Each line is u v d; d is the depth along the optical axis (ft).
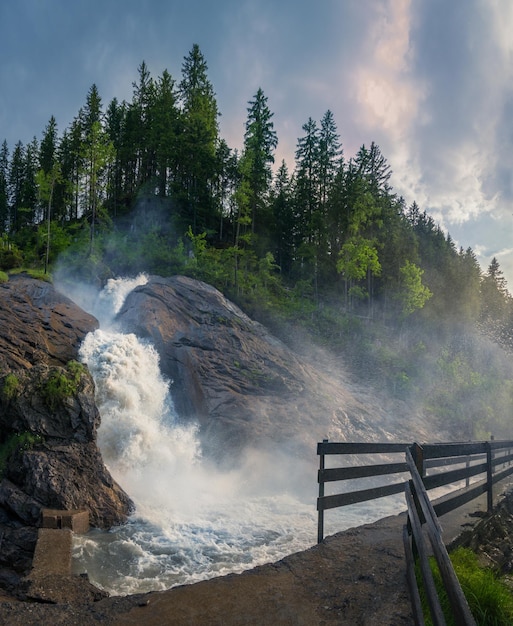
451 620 14.70
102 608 18.20
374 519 48.67
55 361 68.39
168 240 170.60
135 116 234.17
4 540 39.70
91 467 48.44
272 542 40.93
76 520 41.75
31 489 44.14
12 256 117.50
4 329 68.13
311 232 200.23
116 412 63.05
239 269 160.76
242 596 18.52
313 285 198.49
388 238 222.28
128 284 114.21
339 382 106.22
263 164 197.06
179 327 86.58
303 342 127.75
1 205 263.29
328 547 23.02
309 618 16.57
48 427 49.52
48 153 256.52
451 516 27.53
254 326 101.96
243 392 78.02
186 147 199.41
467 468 26.63
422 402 117.91
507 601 16.29
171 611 17.66
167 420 69.67
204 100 238.27
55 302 81.71
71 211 222.48
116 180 227.81
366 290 210.79
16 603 18.66
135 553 37.47
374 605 16.84
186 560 36.37
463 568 19.08
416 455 20.70
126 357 73.31
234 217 208.95
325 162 227.61
